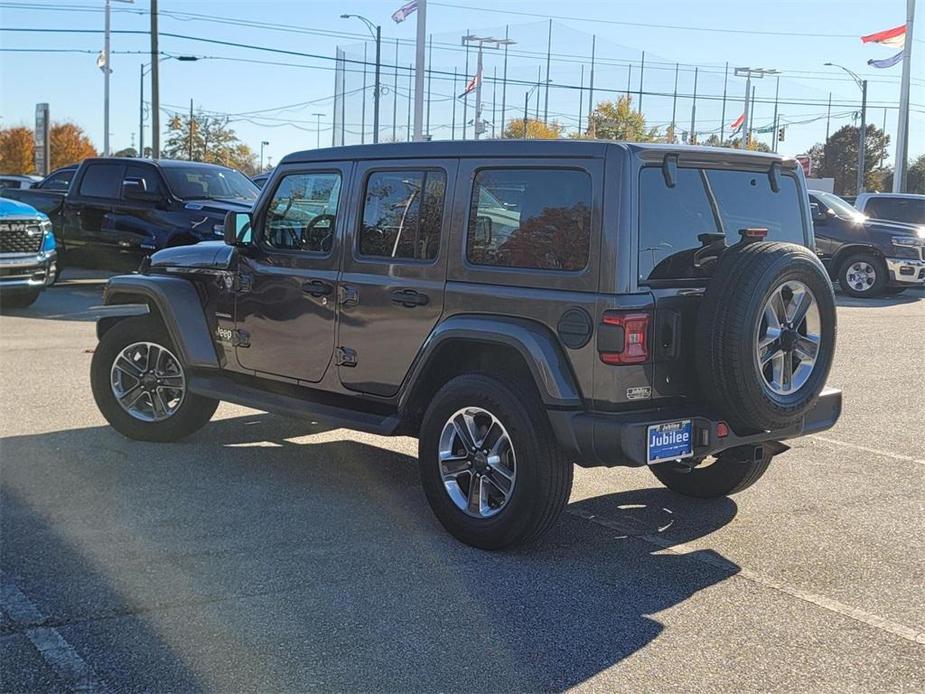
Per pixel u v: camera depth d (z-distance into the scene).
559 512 4.64
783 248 4.45
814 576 4.55
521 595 4.25
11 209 12.60
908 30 30.78
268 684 3.41
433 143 5.08
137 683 3.40
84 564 4.48
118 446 6.64
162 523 5.09
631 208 4.32
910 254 17.45
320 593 4.21
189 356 6.26
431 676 3.49
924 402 8.67
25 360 9.71
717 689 3.45
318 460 6.42
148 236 14.31
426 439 4.93
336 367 5.54
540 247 4.58
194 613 3.97
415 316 5.06
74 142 80.19
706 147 4.76
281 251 5.82
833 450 7.00
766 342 4.43
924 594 4.36
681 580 4.47
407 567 4.55
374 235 5.33
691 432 4.48
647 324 4.35
